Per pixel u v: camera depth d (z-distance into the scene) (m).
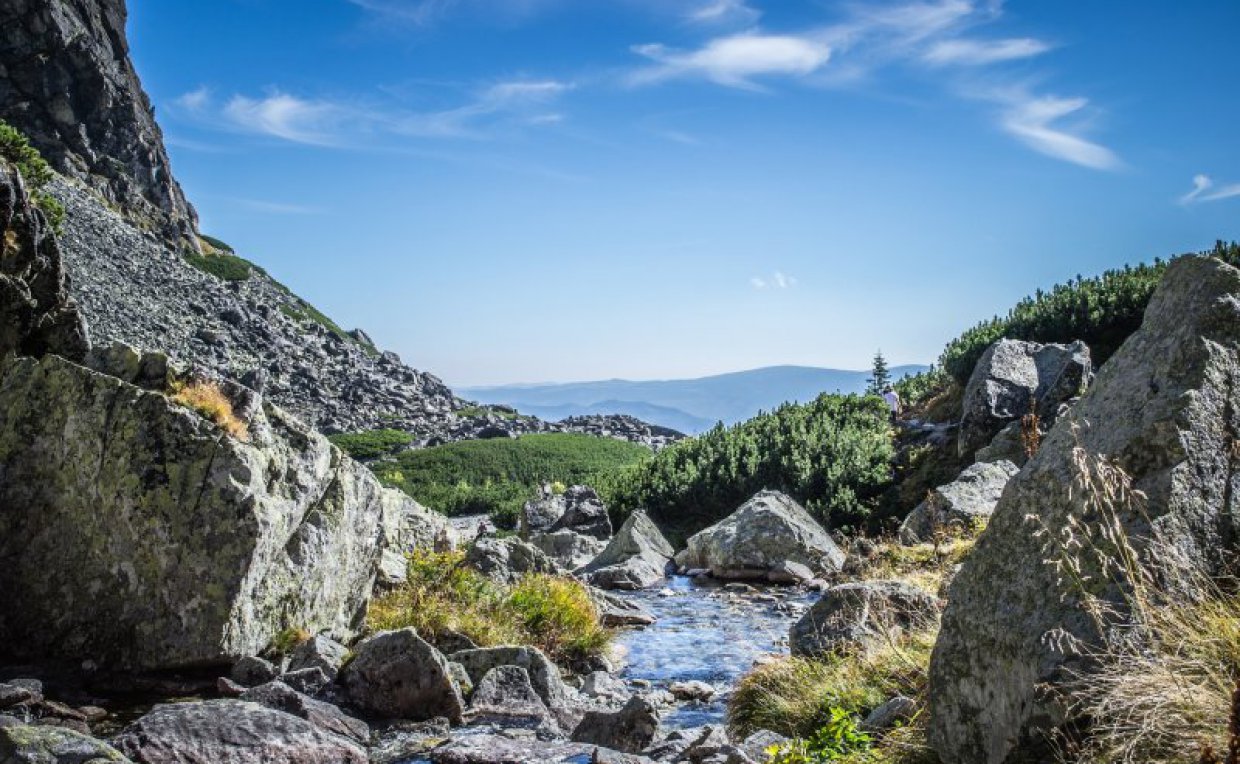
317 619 12.87
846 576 20.81
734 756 6.98
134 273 87.25
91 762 6.68
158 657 10.77
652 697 12.32
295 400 81.69
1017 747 5.04
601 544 30.22
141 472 11.22
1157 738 4.34
